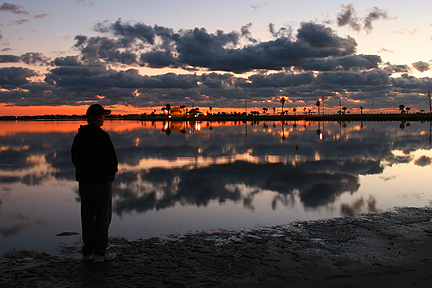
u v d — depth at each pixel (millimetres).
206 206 7410
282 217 6465
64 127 62812
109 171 4480
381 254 4500
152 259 4457
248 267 4164
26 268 4254
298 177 10938
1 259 4551
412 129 42688
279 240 5148
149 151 19531
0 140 29281
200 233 5586
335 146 21688
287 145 22719
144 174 11688
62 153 19016
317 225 5863
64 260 4504
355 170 12258
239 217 6535
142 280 3854
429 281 3686
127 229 5871
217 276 3926
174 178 10906
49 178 11281
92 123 4562
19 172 12516
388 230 5461
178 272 4047
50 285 3762
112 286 3721
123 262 4379
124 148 21516
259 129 47344
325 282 3727
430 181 9992
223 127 57125
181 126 65188
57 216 6879
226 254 4594
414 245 4789
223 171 12250
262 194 8547
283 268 4121
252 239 5223
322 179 10562
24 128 58125
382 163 13961
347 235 5289
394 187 9203
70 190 9414
